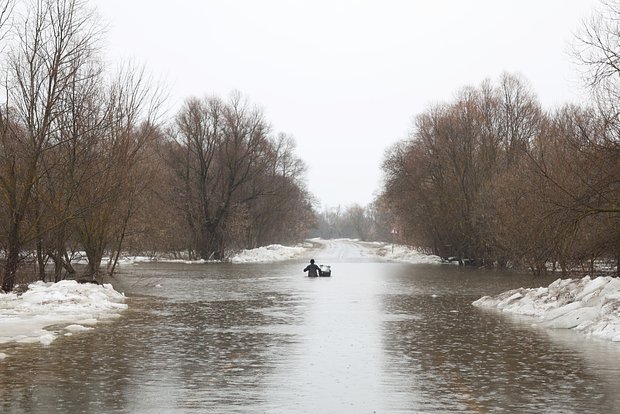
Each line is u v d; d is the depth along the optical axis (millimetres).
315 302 26844
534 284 35062
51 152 26969
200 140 69938
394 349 15148
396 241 103312
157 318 20906
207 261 70438
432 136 63312
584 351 14719
